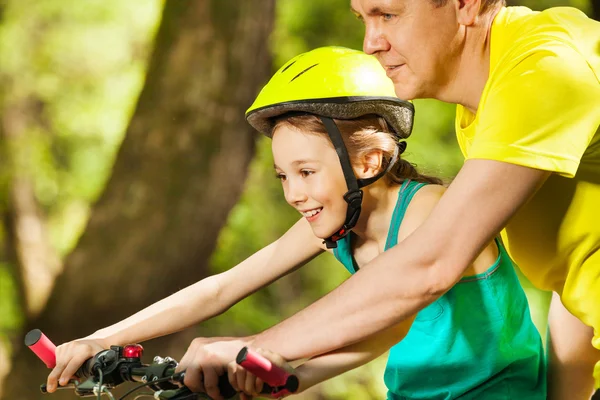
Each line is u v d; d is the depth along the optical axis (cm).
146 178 786
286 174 281
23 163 1167
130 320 309
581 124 238
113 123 1340
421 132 1217
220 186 789
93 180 1334
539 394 301
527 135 234
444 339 286
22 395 818
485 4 263
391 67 265
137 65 1357
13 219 1102
